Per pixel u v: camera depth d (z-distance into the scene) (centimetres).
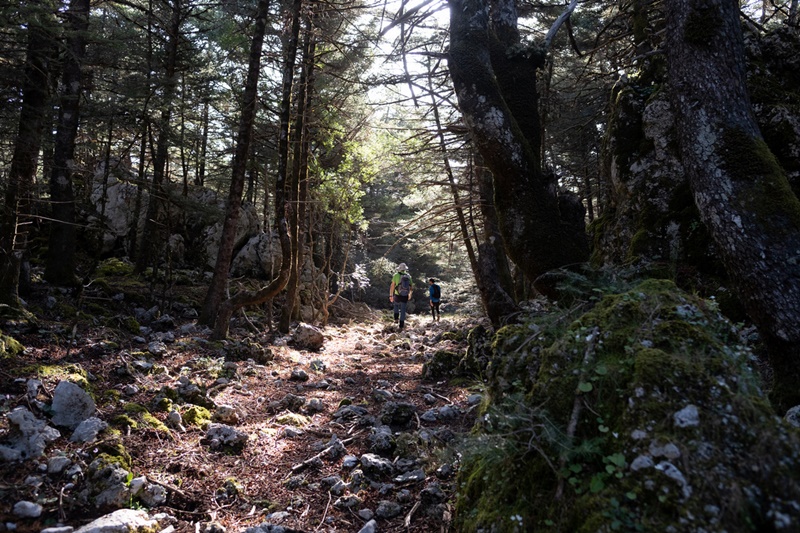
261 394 626
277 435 496
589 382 268
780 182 403
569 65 1374
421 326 1664
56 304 796
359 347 1133
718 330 285
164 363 650
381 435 480
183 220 1577
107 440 384
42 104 780
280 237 878
